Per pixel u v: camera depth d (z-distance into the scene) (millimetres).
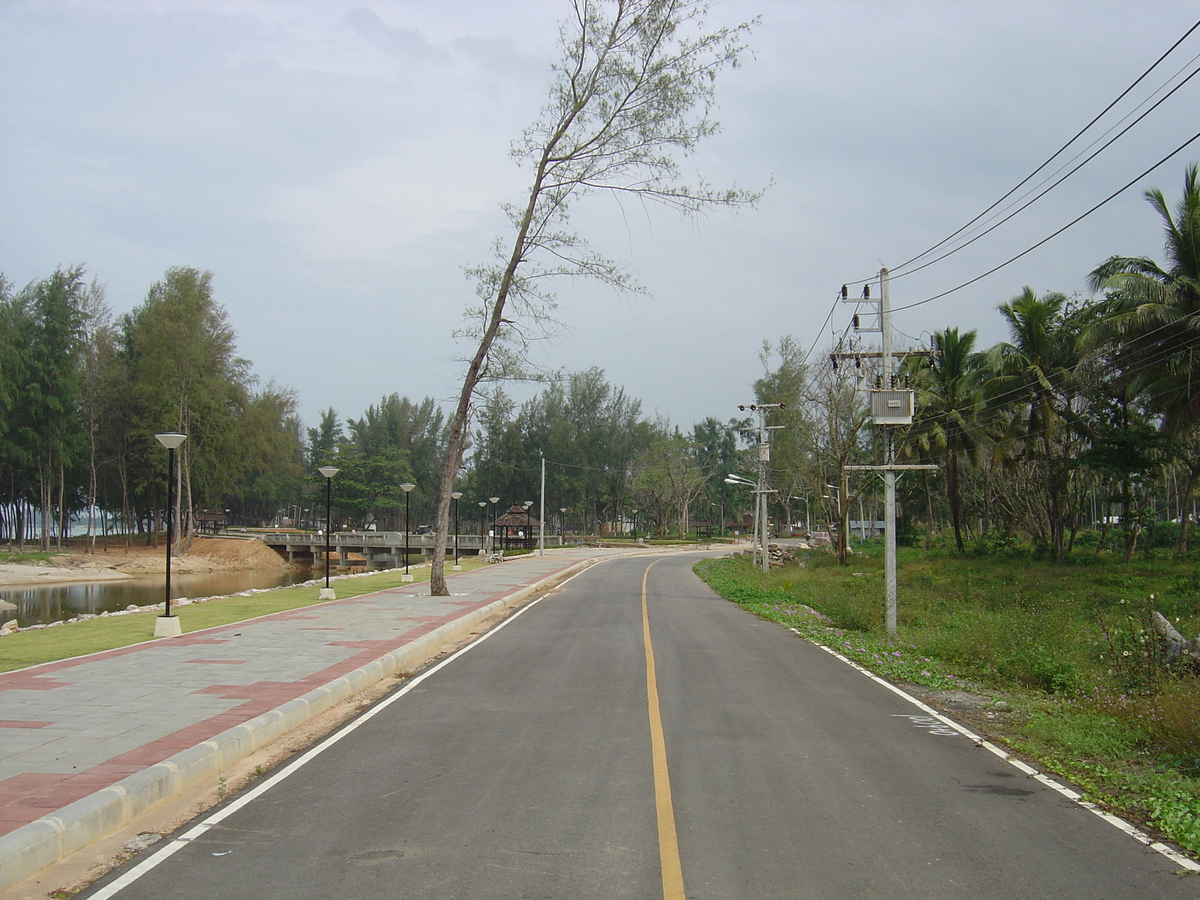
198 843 5348
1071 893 4605
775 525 114938
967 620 17672
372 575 37656
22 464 58969
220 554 67500
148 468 69688
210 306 64188
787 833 5508
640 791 6383
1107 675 11711
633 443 101375
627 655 13992
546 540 88500
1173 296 27656
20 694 9555
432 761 7262
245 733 7613
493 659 13523
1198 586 25531
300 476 112312
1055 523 37844
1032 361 36344
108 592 43281
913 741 8195
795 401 48156
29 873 4828
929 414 43531
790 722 8930
